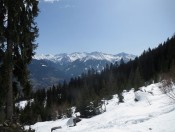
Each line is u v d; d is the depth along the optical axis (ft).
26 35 48.21
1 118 40.37
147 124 44.39
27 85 51.42
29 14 49.32
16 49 49.80
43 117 202.08
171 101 65.05
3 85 46.39
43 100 355.36
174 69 91.56
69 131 66.59
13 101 52.37
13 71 51.55
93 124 69.15
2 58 46.68
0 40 46.11
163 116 47.78
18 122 37.93
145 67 332.39
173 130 37.45
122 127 46.78
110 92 211.00
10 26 46.85
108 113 80.53
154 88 120.88
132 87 222.69
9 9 46.52
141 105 77.82
